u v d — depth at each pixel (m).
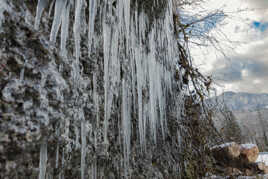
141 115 2.60
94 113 1.69
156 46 3.50
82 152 1.43
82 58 1.67
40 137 1.02
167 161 3.31
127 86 2.43
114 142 1.99
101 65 1.94
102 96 1.88
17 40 1.04
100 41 1.98
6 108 0.90
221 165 4.53
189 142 3.71
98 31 1.96
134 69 2.71
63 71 1.35
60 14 1.36
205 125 3.86
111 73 2.06
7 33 0.99
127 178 2.10
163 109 3.54
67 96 1.33
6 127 0.88
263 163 4.73
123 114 2.23
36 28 1.17
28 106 0.99
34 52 1.12
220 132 4.18
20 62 1.02
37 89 1.06
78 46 1.53
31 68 1.07
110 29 2.11
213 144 4.27
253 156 4.93
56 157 1.20
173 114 3.85
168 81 3.85
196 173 3.48
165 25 3.89
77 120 1.44
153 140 3.03
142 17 3.06
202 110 4.02
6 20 1.00
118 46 2.29
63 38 1.38
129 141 2.31
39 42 1.17
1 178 0.85
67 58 1.44
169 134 3.66
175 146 3.70
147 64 3.11
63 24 1.39
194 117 3.98
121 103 2.25
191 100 4.13
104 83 1.92
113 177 1.87
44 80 1.12
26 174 0.97
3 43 0.96
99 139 1.71
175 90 4.12
